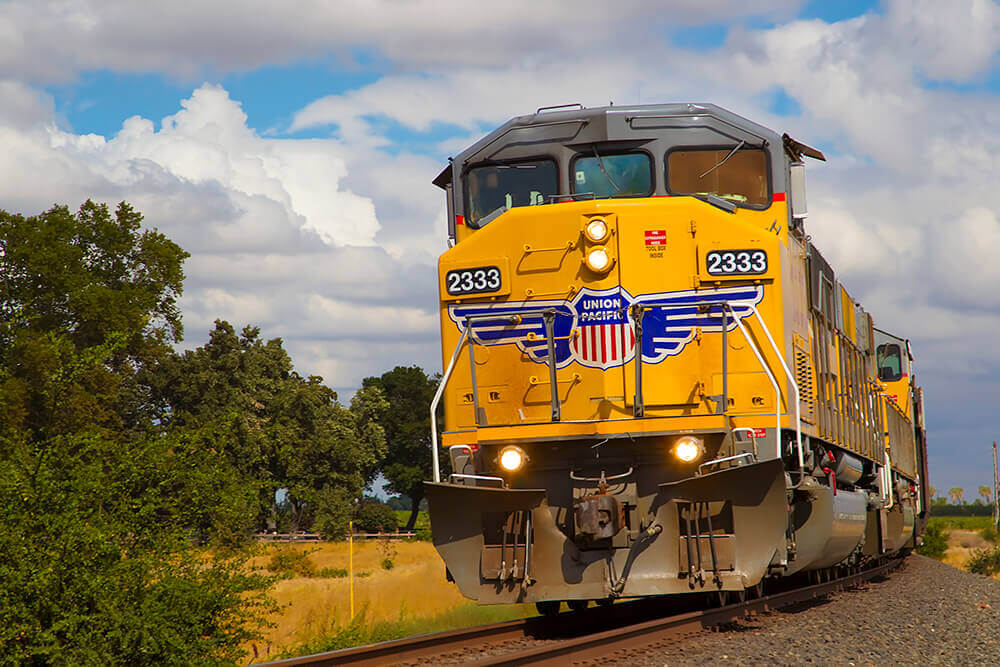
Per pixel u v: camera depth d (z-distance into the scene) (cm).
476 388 1733
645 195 1803
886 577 3064
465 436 1741
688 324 1694
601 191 1812
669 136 1812
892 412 3441
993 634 1781
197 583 1728
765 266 1694
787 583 2436
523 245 1741
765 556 1563
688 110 1834
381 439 13988
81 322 6838
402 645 1445
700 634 1563
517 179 1848
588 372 1698
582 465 1680
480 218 1858
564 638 1662
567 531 1678
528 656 1255
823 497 1919
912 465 4003
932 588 2675
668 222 1716
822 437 2102
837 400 2366
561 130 1834
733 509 1580
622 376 1691
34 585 1478
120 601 1567
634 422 1631
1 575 1484
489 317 1747
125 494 1730
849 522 2252
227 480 1822
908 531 3538
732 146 1820
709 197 1780
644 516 1655
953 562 6794
